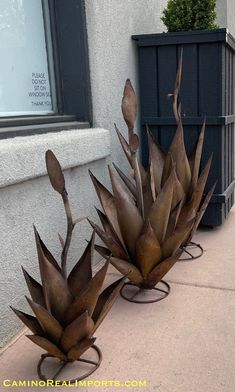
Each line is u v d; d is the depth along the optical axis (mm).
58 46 2744
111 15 2908
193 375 1702
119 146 3123
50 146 2186
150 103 3307
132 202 2176
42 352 1896
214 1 3201
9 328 1975
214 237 3258
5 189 1914
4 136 2127
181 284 2482
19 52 2490
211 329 2016
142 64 3285
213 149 3195
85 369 1756
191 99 3162
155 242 2107
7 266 1945
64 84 2795
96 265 2838
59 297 1635
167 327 2043
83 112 2795
